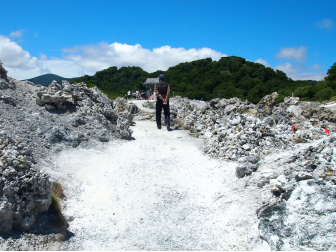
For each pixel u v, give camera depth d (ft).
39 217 14.89
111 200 18.69
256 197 17.89
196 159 27.07
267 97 47.09
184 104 56.59
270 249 13.07
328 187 13.71
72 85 37.81
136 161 25.89
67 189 19.13
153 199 19.04
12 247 12.75
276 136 28.22
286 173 18.29
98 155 26.35
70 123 29.84
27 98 30.94
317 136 26.81
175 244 14.51
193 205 18.42
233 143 27.43
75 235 14.90
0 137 16.20
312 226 12.59
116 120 37.60
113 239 14.82
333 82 142.41
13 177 14.28
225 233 15.31
